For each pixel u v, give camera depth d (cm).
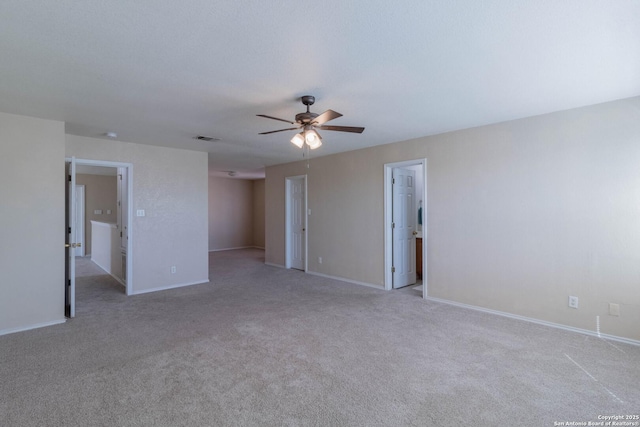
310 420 200
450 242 434
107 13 174
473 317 384
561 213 346
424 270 463
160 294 497
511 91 291
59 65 236
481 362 274
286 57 226
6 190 342
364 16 178
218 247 1016
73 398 223
